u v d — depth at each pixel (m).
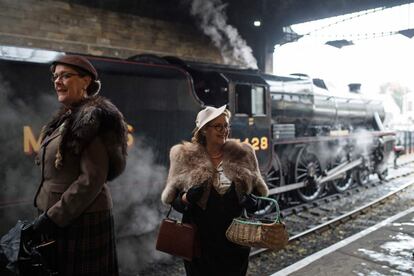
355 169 10.27
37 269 1.97
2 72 3.55
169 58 6.18
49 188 2.09
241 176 2.48
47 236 2.07
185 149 2.58
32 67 3.76
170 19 10.09
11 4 7.29
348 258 4.51
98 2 8.57
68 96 2.14
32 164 3.72
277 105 7.52
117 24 9.00
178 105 5.17
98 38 8.67
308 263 4.36
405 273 4.09
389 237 5.27
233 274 2.52
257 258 5.13
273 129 7.31
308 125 8.76
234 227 2.38
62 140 2.03
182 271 4.78
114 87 4.43
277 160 7.64
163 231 2.53
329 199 8.73
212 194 2.49
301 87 8.30
